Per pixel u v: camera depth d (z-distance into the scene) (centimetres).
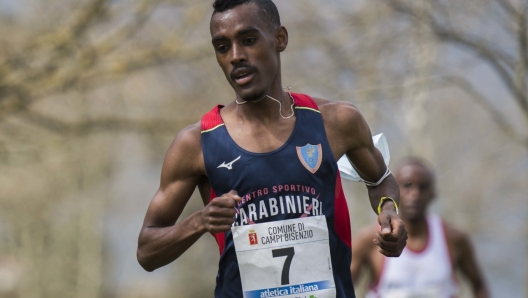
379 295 2011
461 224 4194
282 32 1029
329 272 998
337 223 1019
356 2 2981
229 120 1023
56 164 6328
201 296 7419
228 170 999
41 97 3156
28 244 7238
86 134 3397
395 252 1002
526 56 2562
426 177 1984
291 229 987
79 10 3050
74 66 3075
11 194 6875
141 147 6681
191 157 1024
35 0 3175
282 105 1021
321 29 3058
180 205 1042
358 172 1114
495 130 4444
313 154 1005
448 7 2644
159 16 3167
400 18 2839
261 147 1000
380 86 2989
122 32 3047
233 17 985
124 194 8175
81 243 7275
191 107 3600
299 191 991
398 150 3809
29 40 3062
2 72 3031
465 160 4512
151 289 8200
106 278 8150
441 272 1998
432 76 2900
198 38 3341
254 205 989
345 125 1049
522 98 2628
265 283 989
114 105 3869
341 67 2978
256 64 987
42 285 7419
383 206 1086
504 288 4975
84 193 6969
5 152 3503
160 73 3709
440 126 4475
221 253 1031
